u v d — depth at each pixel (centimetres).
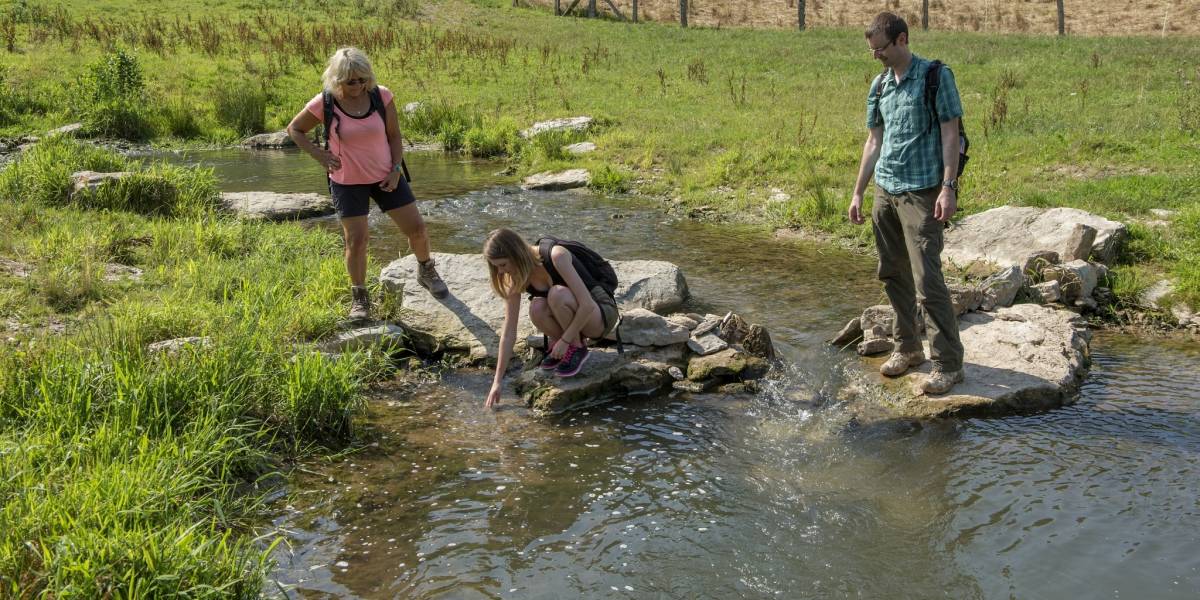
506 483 436
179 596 312
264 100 1812
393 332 599
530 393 532
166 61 2161
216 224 830
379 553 374
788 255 859
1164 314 683
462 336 602
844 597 347
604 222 1004
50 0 2902
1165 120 1277
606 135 1462
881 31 501
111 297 620
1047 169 1079
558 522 400
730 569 366
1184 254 759
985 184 1020
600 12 3628
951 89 490
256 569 341
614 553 377
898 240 541
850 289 749
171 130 1711
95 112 1672
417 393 546
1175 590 344
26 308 586
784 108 1658
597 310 535
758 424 509
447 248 877
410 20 3177
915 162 509
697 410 527
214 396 457
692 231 961
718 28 3158
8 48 2130
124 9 2891
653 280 697
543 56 2362
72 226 800
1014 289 681
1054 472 441
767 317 681
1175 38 2617
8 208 832
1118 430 489
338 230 960
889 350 605
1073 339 608
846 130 1369
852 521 402
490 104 1847
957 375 536
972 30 3356
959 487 430
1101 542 378
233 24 2762
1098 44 2389
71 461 393
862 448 476
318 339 577
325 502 415
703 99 1808
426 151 1575
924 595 347
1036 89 1712
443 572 361
